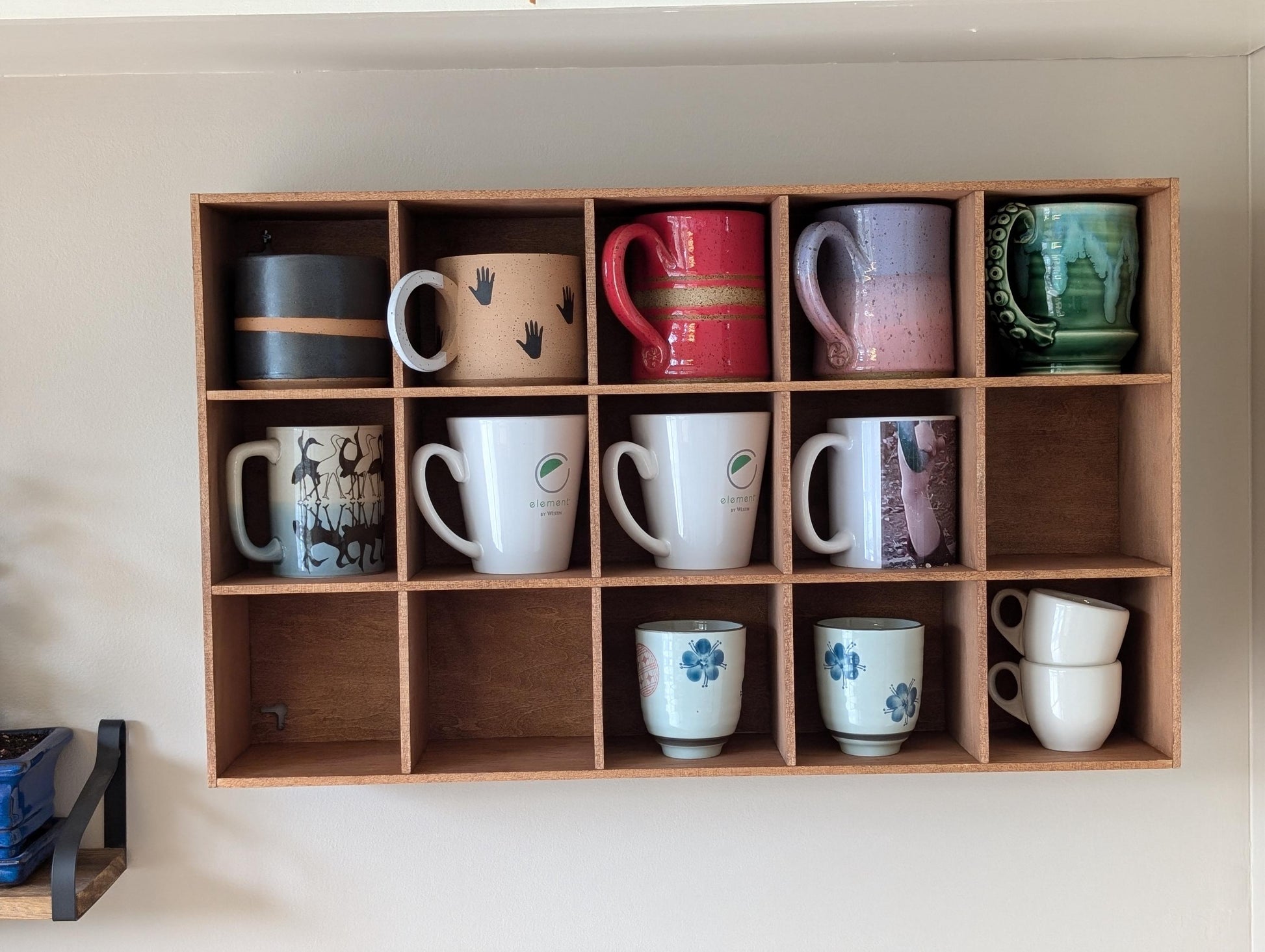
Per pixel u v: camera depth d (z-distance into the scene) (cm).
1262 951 126
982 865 127
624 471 125
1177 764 110
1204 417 127
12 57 117
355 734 125
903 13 109
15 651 124
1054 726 113
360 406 123
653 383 109
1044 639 114
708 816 127
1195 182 126
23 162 123
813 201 113
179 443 124
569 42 115
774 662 119
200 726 125
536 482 111
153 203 124
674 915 127
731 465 111
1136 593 119
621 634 125
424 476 115
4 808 111
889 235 111
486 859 126
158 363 124
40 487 124
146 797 125
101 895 116
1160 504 114
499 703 125
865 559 113
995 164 126
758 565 117
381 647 125
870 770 110
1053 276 110
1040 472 125
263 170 124
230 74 124
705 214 111
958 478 115
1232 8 110
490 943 126
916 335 111
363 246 123
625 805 126
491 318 110
